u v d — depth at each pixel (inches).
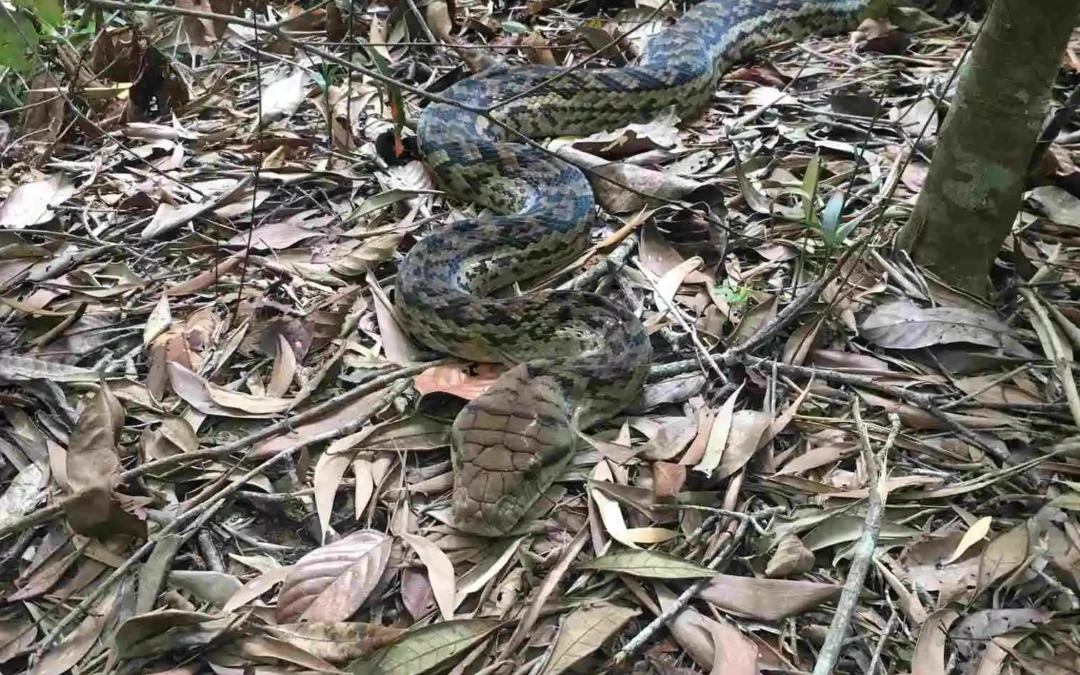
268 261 47.4
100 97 55.2
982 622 36.1
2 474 39.4
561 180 51.2
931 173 45.4
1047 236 48.6
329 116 53.2
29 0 41.7
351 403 41.3
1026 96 42.1
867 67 62.1
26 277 45.9
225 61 61.4
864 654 35.5
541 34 66.3
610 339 43.0
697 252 48.2
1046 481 39.3
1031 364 42.9
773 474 39.7
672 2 70.6
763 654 35.4
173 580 36.5
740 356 42.9
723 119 58.0
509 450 38.1
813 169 44.3
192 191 50.6
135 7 38.4
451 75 60.7
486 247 47.6
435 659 34.8
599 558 36.9
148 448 39.9
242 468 39.6
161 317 44.4
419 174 53.7
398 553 37.3
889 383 42.6
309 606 35.8
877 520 36.7
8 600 36.5
